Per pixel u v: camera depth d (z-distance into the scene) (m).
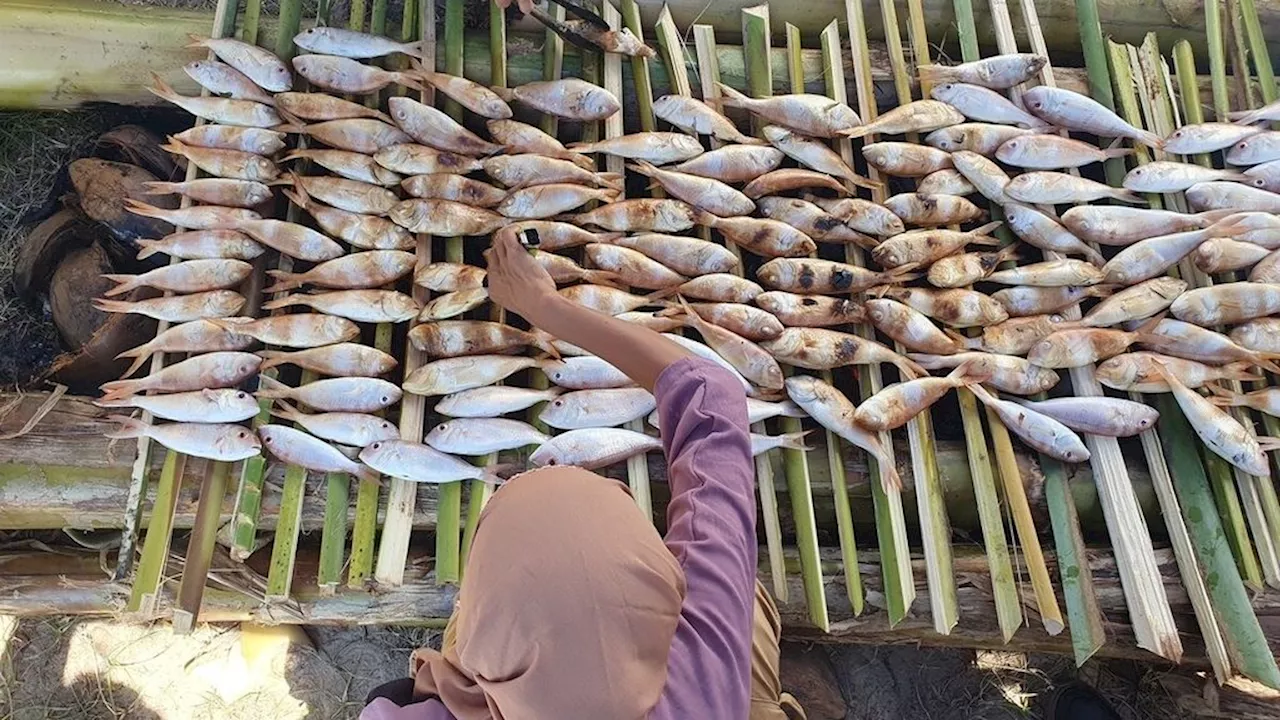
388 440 2.08
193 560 1.99
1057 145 2.46
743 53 2.61
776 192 2.46
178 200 2.38
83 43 2.34
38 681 2.40
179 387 2.07
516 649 0.78
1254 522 2.26
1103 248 2.57
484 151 2.33
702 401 1.20
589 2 2.55
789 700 1.81
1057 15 2.78
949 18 2.73
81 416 2.12
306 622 2.20
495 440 2.11
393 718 0.94
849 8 2.61
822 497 2.36
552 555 0.80
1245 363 2.32
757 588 1.78
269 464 2.11
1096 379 2.31
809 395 2.18
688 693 0.90
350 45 2.34
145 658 2.45
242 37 2.38
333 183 2.24
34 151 2.47
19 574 2.15
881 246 2.34
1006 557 2.17
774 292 2.29
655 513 2.26
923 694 2.61
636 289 2.34
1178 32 2.83
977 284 2.49
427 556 2.19
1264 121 2.63
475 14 2.54
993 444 2.29
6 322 2.37
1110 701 2.60
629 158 2.41
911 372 2.28
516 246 1.58
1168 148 2.55
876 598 2.21
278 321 2.13
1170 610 2.19
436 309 2.17
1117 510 2.23
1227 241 2.39
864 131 2.45
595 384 2.20
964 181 2.46
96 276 2.28
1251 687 2.33
